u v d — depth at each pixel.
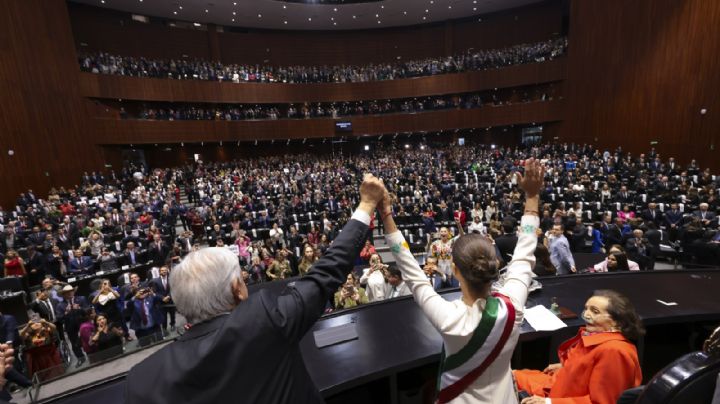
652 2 16.34
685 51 15.07
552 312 2.62
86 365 4.38
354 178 18.83
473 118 24.42
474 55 25.05
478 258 1.15
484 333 1.12
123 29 21.55
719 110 13.90
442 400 1.22
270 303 0.92
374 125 25.31
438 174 18.02
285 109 25.36
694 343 2.72
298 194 15.77
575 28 20.73
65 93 16.41
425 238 10.01
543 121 22.62
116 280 8.29
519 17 25.17
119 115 19.06
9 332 5.01
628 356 1.56
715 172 14.09
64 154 16.11
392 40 27.41
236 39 25.36
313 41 27.00
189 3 20.92
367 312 2.89
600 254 6.24
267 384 0.84
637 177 13.64
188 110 21.97
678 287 2.91
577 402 1.57
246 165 23.62
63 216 11.98
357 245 1.08
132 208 13.03
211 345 0.83
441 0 22.89
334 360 2.30
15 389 4.55
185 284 0.92
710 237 7.23
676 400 0.86
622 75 18.11
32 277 8.32
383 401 2.48
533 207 1.37
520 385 1.88
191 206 15.19
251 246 8.97
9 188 13.69
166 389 0.82
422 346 2.40
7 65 14.08
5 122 13.84
